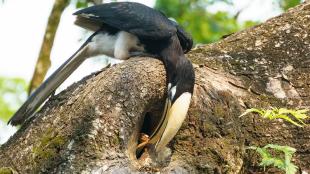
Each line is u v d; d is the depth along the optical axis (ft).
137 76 31.94
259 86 36.01
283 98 35.68
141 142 32.58
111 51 38.40
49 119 32.55
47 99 35.83
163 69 33.09
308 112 34.94
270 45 37.81
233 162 32.58
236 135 33.24
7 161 32.12
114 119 31.04
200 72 35.19
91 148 30.40
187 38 37.70
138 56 35.73
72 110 31.81
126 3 37.35
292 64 36.96
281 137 34.22
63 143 30.73
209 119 33.06
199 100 33.37
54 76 36.40
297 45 37.65
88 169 29.99
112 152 30.60
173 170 31.45
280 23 38.96
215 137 32.86
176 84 32.73
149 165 31.94
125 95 31.48
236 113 34.14
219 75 35.88
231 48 37.96
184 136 32.68
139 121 31.89
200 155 32.35
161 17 36.83
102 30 38.42
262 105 35.04
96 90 31.78
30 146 31.89
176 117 31.89
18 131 33.94
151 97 32.27
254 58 37.19
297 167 31.86
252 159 33.68
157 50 35.94
